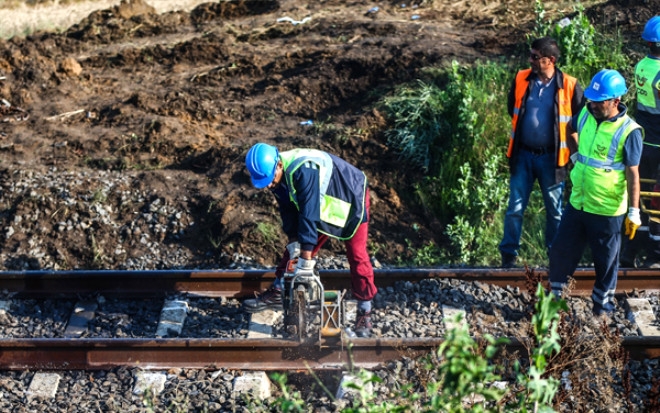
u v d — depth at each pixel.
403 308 6.74
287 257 6.61
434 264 7.86
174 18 13.48
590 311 6.70
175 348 6.03
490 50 10.32
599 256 6.38
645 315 6.61
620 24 10.38
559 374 5.09
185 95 10.10
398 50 10.45
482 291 6.93
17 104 10.29
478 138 8.59
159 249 7.92
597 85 5.98
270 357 6.03
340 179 5.79
